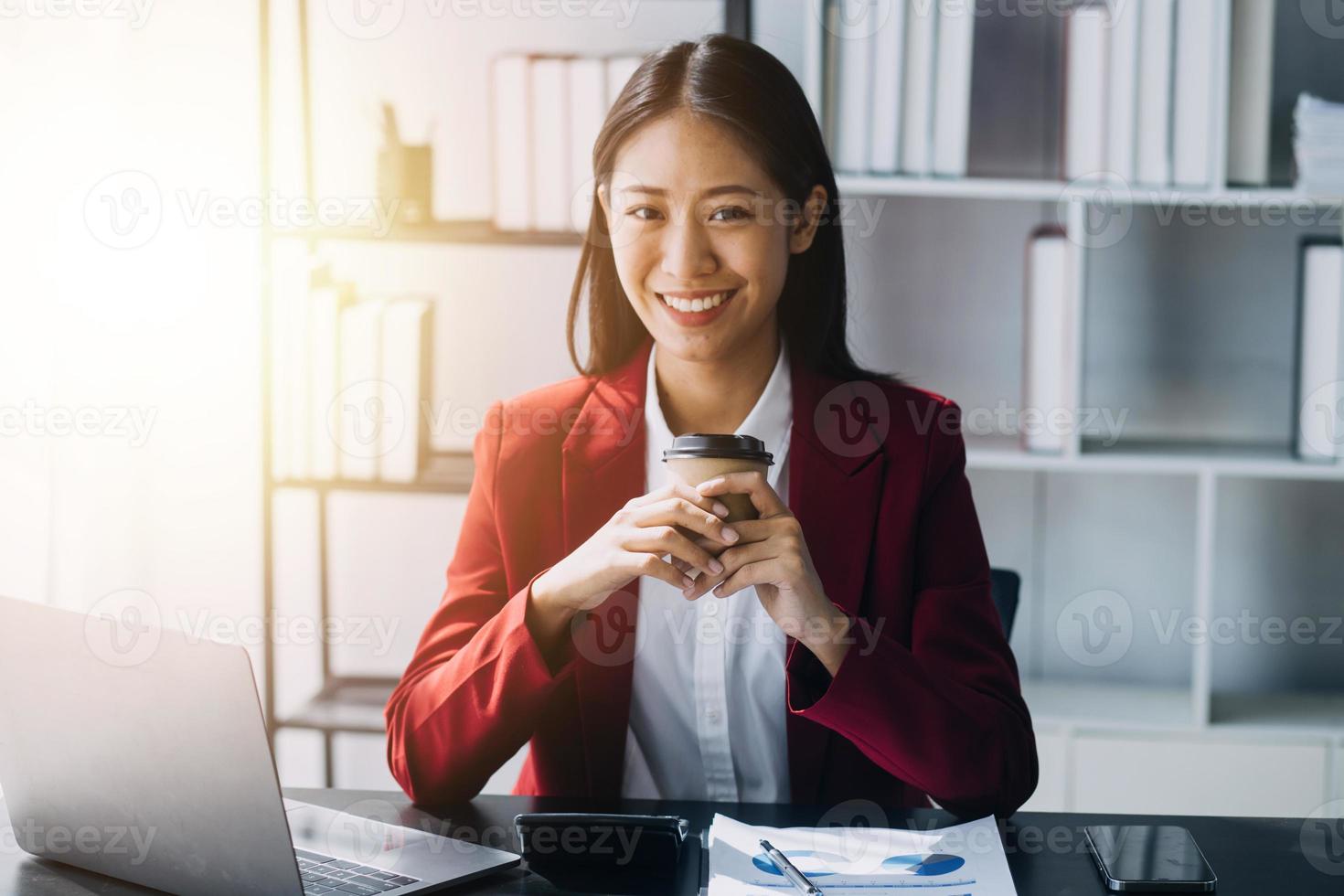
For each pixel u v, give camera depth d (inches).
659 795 52.0
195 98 92.9
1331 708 88.0
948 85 82.1
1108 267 91.6
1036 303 84.4
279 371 87.6
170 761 33.4
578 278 54.3
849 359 53.7
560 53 92.0
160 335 93.5
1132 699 89.0
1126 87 80.9
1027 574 93.7
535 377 95.2
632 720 51.6
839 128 82.4
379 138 93.0
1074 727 83.4
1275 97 88.6
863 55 81.7
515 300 94.7
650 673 51.1
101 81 90.5
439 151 93.4
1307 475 81.1
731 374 51.6
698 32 91.2
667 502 40.7
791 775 49.4
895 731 41.9
